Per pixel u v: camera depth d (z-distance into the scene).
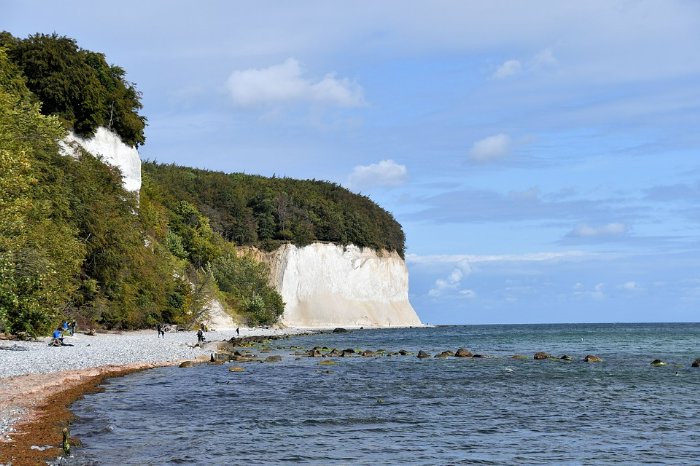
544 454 19.61
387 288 180.00
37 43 75.38
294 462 18.09
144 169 165.25
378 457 18.88
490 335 122.69
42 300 47.00
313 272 161.12
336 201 191.62
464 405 28.86
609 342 92.75
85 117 79.25
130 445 19.23
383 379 39.09
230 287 126.00
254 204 167.62
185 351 54.16
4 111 49.22
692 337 111.06
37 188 53.28
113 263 69.00
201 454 18.58
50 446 17.98
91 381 32.53
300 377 39.38
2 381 28.80
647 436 22.36
